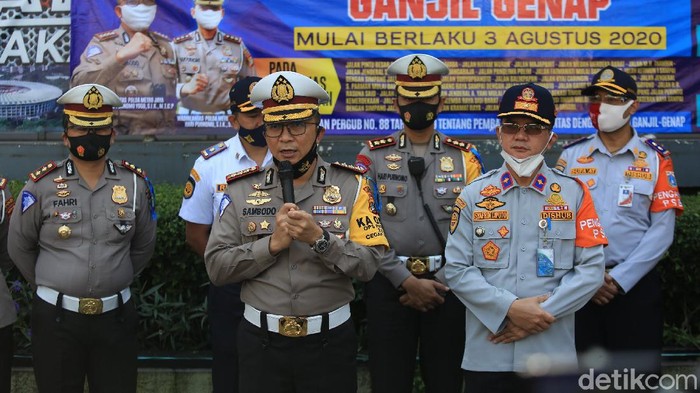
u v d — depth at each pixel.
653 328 3.75
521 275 3.15
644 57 5.47
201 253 3.92
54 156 5.62
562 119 5.48
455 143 3.84
